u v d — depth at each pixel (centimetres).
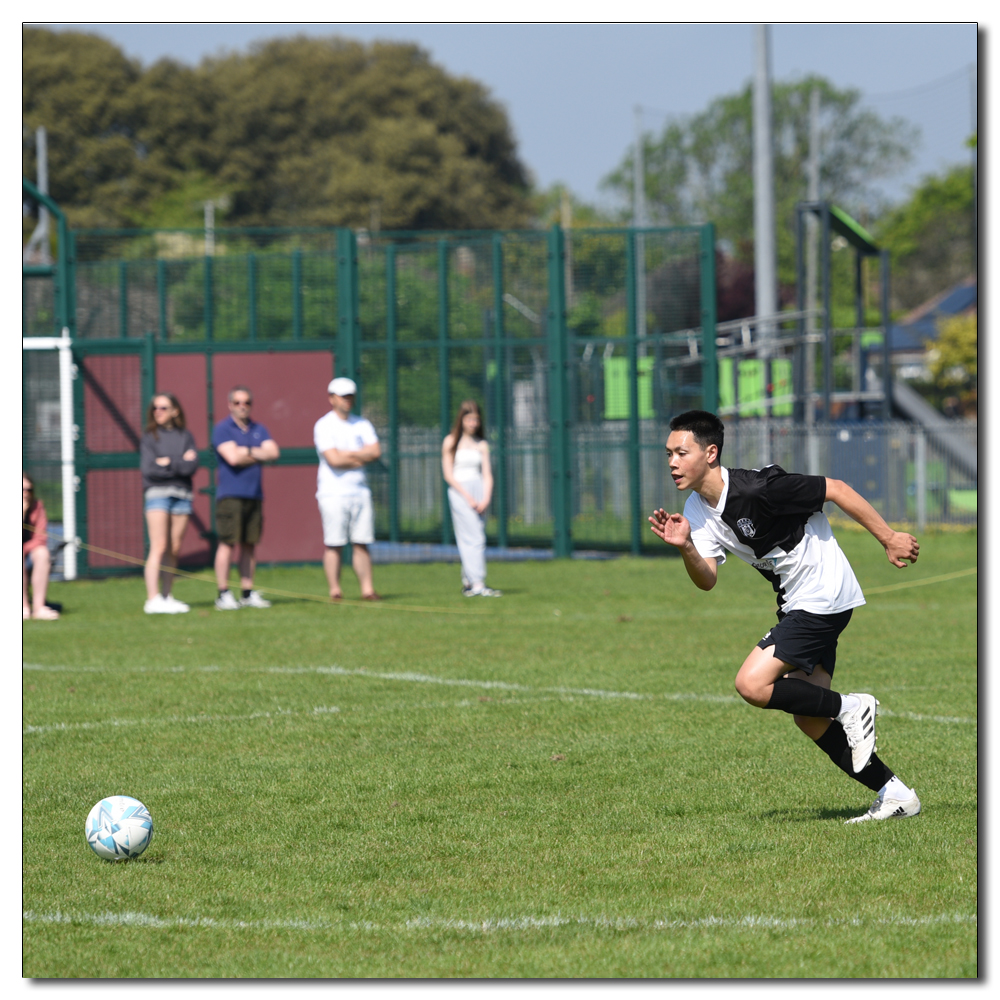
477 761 2717
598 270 8075
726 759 2719
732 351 10506
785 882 1888
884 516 9831
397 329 8138
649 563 7738
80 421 7306
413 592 6328
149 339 7350
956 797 2366
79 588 6756
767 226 10669
